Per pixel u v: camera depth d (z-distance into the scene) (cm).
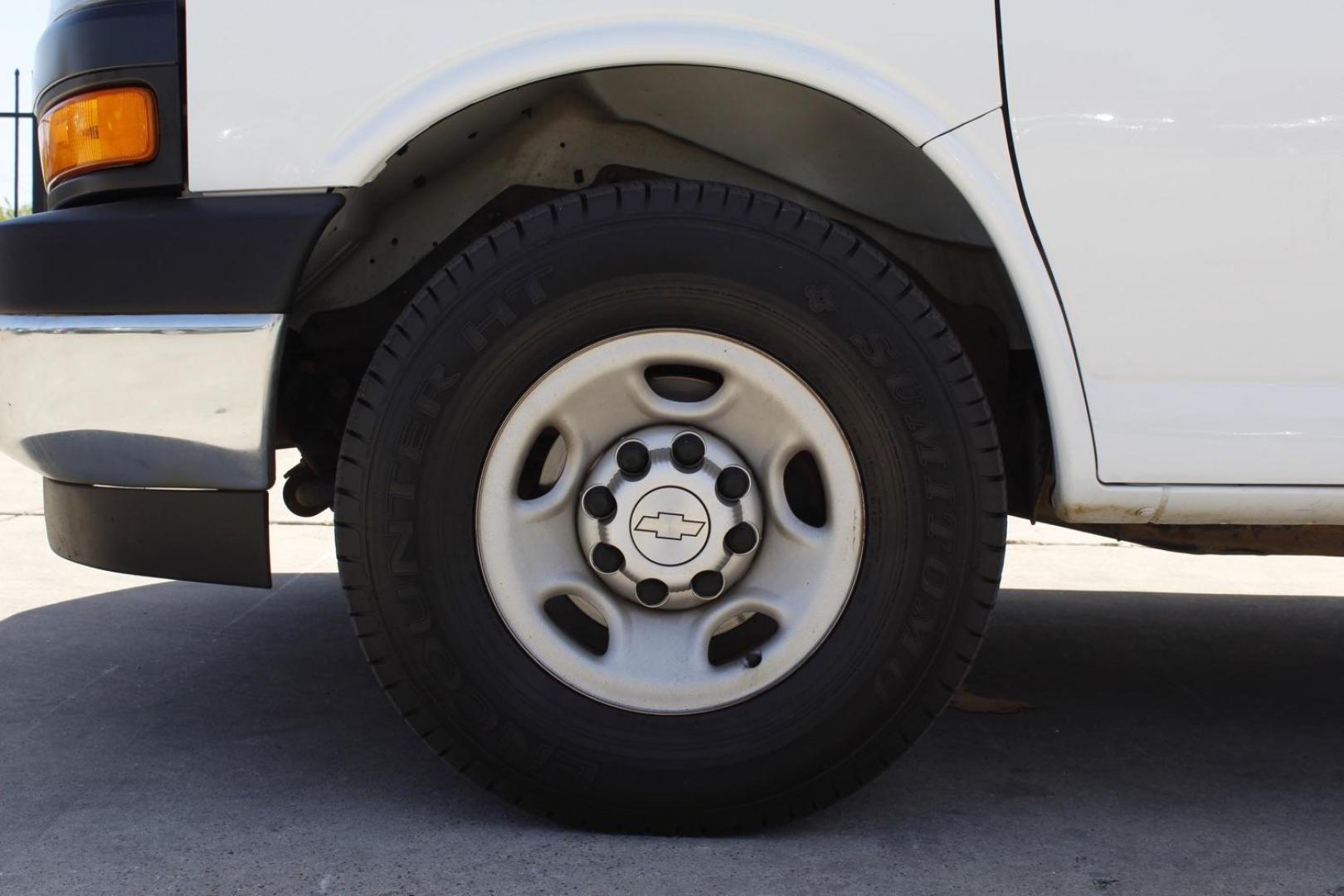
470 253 187
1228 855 188
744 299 186
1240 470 188
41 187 214
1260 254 185
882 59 185
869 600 188
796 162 208
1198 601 379
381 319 224
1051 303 186
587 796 188
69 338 189
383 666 187
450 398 185
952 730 250
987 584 187
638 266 186
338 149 185
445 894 170
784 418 189
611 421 191
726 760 186
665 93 202
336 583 379
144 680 273
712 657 199
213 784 212
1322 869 184
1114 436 188
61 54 194
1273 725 256
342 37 185
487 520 187
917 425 186
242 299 184
